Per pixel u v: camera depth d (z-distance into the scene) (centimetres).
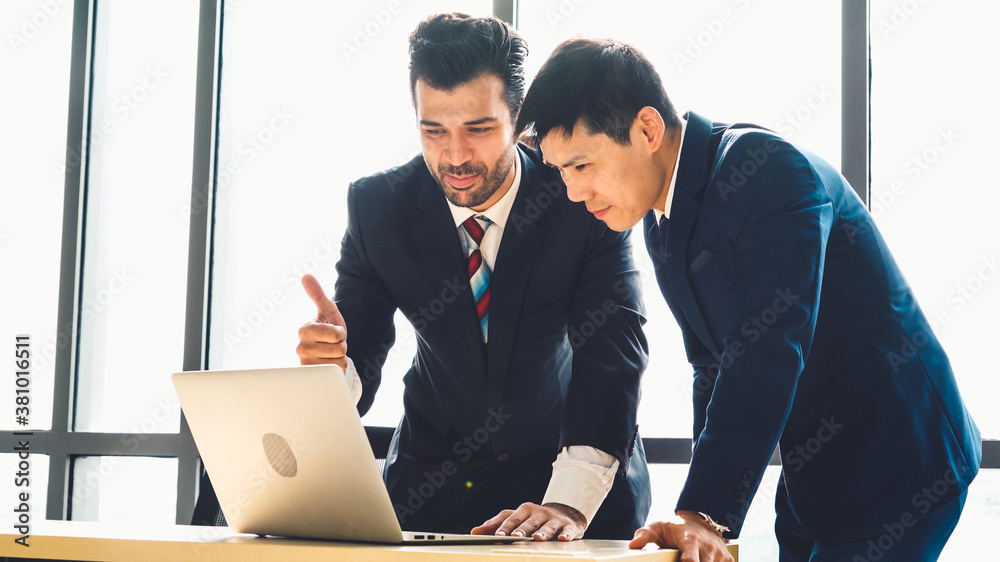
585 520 143
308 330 148
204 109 306
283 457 121
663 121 136
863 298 133
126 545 111
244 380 120
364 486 113
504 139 165
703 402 152
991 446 231
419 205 180
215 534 128
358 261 186
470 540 119
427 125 164
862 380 131
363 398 179
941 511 132
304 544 110
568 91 132
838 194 136
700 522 114
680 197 136
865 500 129
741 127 142
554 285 175
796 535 150
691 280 137
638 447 180
